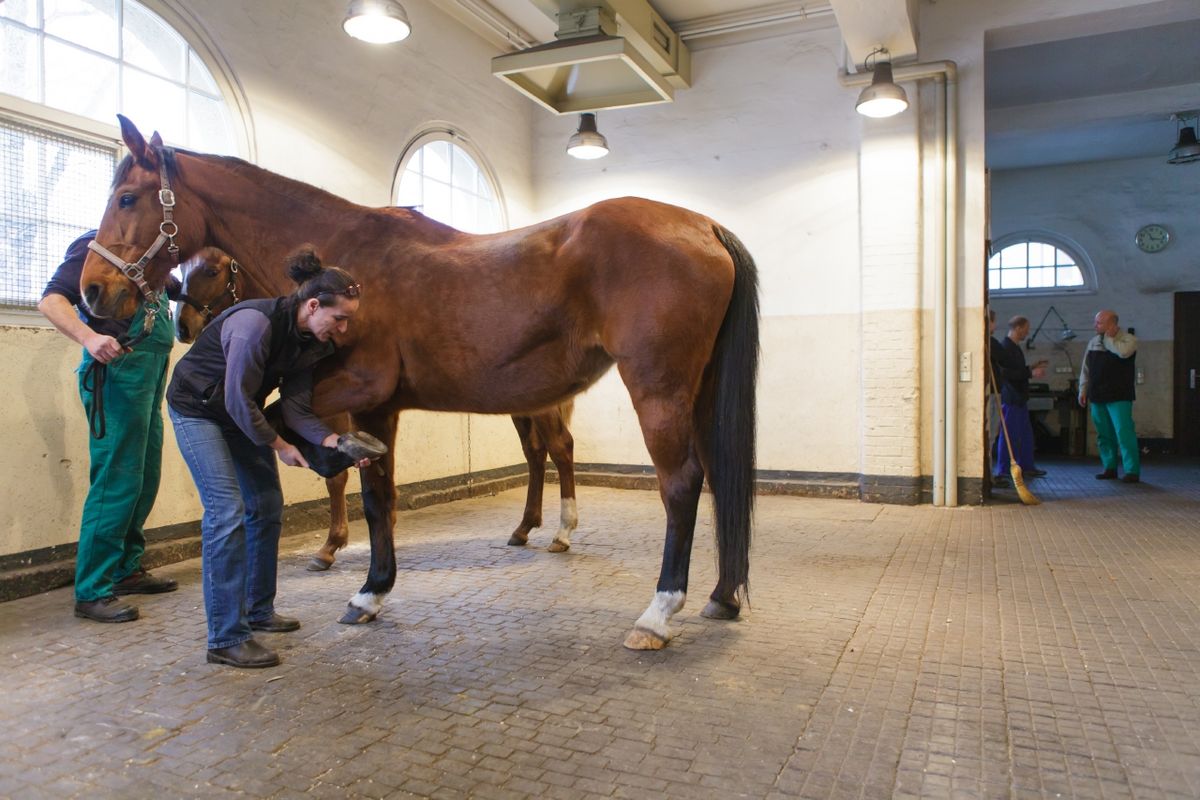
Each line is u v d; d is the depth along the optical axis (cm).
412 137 550
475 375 263
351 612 276
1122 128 846
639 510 532
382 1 386
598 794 161
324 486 468
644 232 246
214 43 405
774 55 609
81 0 345
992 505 548
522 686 219
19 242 320
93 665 236
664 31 582
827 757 177
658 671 230
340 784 165
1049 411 976
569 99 575
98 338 258
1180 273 948
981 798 159
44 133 328
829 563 369
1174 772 170
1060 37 550
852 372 591
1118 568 356
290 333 234
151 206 272
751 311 261
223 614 235
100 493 282
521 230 269
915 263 549
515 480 651
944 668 232
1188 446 941
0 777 168
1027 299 1013
